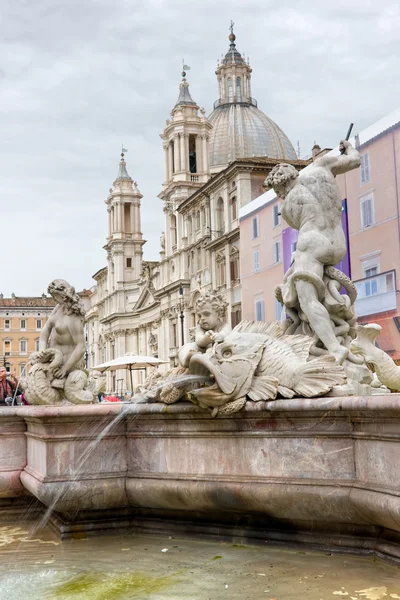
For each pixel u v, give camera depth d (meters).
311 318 5.59
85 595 3.78
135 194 98.44
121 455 5.24
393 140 24.98
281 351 4.66
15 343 119.06
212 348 4.77
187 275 63.56
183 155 67.38
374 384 6.17
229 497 4.58
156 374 5.52
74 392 6.36
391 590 3.58
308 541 4.43
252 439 4.54
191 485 4.76
